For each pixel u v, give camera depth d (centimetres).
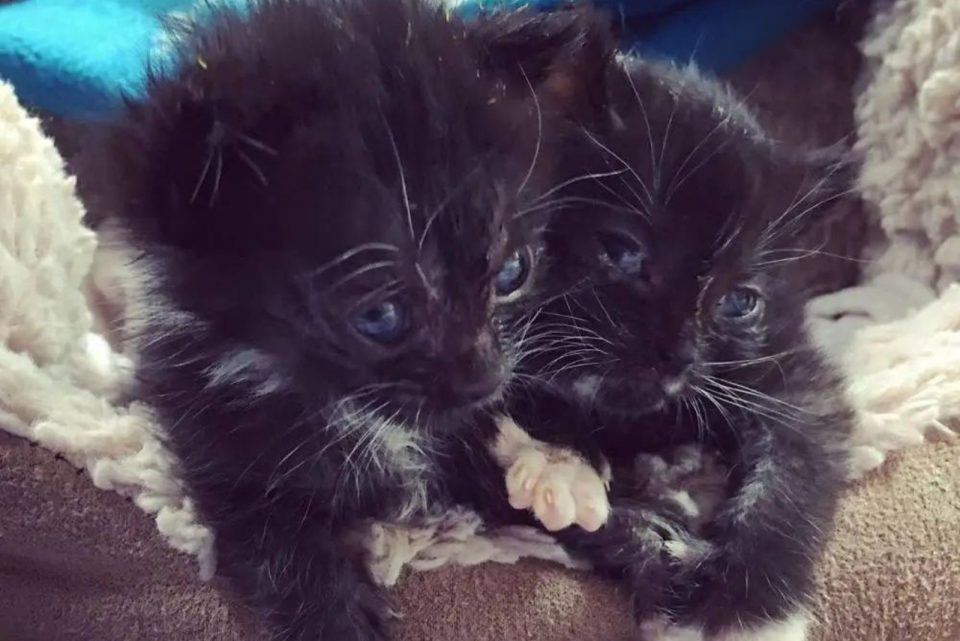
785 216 28
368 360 25
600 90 28
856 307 33
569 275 27
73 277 30
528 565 27
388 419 26
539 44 26
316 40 25
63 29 33
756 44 35
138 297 27
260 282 25
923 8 32
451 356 25
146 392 27
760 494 27
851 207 34
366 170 24
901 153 33
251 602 26
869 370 30
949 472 28
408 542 27
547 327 27
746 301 28
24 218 28
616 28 31
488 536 27
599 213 27
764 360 28
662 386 27
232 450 26
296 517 26
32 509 26
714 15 34
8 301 28
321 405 26
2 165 28
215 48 25
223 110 24
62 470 26
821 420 28
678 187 27
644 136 27
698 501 28
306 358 25
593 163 27
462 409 26
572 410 28
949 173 32
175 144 24
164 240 25
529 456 27
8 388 26
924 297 33
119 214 26
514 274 26
